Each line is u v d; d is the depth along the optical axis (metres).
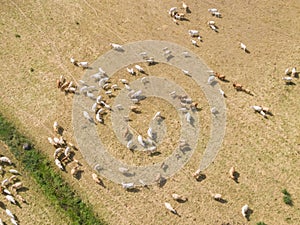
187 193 22.05
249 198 21.73
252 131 23.58
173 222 21.42
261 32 26.73
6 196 22.33
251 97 24.58
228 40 26.56
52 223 21.83
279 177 22.17
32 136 24.14
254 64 25.64
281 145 23.06
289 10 27.33
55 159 23.16
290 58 25.69
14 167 23.33
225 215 21.41
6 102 25.33
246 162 22.69
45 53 26.92
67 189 22.59
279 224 21.03
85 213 21.95
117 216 21.72
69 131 24.06
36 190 22.70
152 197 22.06
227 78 25.23
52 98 25.20
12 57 26.91
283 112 24.03
